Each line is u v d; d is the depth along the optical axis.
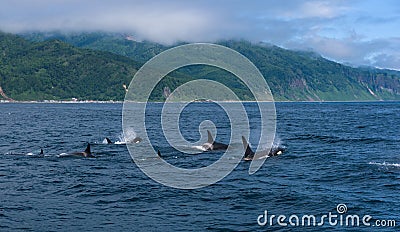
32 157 33.62
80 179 24.64
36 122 85.31
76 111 148.38
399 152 36.81
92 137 51.88
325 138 49.50
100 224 16.70
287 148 39.38
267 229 16.23
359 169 27.91
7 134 56.72
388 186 22.95
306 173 26.64
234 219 17.34
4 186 22.75
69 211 18.31
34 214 17.88
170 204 19.41
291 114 124.56
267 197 20.56
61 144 43.81
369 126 71.81
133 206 19.09
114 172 26.91
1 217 17.42
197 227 16.39
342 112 142.88
